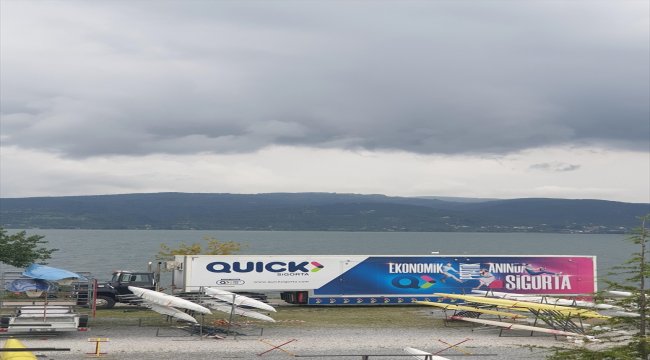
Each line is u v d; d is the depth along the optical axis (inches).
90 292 1322.6
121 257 5206.7
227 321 1434.5
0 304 1183.6
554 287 1815.9
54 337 1194.0
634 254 679.7
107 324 1369.3
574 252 7293.3
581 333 1254.3
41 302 1205.7
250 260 1699.1
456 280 1777.8
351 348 1146.0
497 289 1792.6
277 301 1907.0
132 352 1070.4
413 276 1763.0
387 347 1160.2
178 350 1097.4
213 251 2405.3
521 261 1808.6
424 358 960.9
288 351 1112.8
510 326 1300.4
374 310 1705.2
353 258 1744.6
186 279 1672.0
